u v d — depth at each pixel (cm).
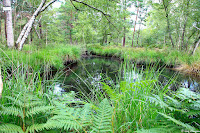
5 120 96
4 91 120
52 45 983
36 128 79
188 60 710
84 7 778
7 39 666
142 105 137
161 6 1033
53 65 545
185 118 105
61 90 330
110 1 762
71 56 844
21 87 135
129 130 104
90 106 108
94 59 1207
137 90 149
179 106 107
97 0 736
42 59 458
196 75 562
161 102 101
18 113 86
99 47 1773
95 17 849
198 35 918
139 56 933
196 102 98
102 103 113
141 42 2097
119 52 1262
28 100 103
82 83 420
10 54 367
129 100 147
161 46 1480
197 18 872
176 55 866
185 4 920
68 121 84
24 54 392
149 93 149
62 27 2327
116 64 898
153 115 126
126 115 128
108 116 96
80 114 98
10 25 667
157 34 1625
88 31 1845
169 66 766
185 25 990
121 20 921
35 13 499
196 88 349
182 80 470
